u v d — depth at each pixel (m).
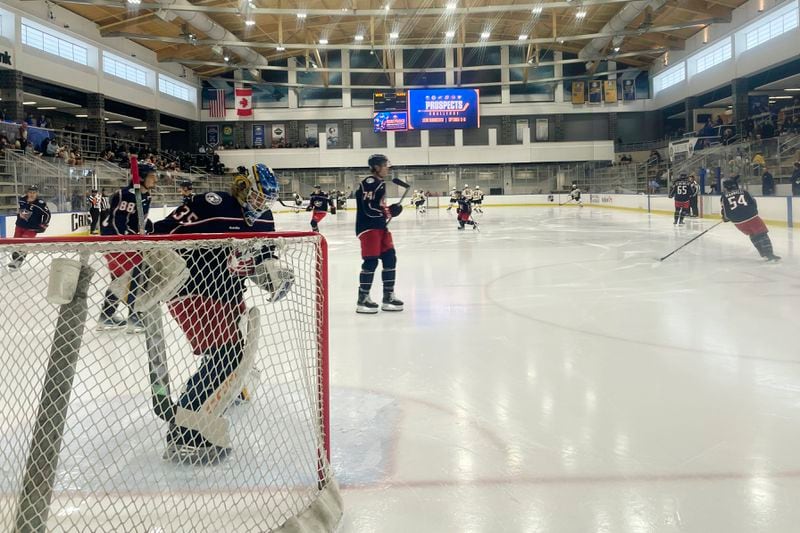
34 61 20.12
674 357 3.60
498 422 2.61
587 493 1.97
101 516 1.73
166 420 2.04
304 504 1.79
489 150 33.16
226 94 33.16
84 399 2.67
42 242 1.58
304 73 32.97
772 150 16.64
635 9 21.47
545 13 26.91
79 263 1.62
